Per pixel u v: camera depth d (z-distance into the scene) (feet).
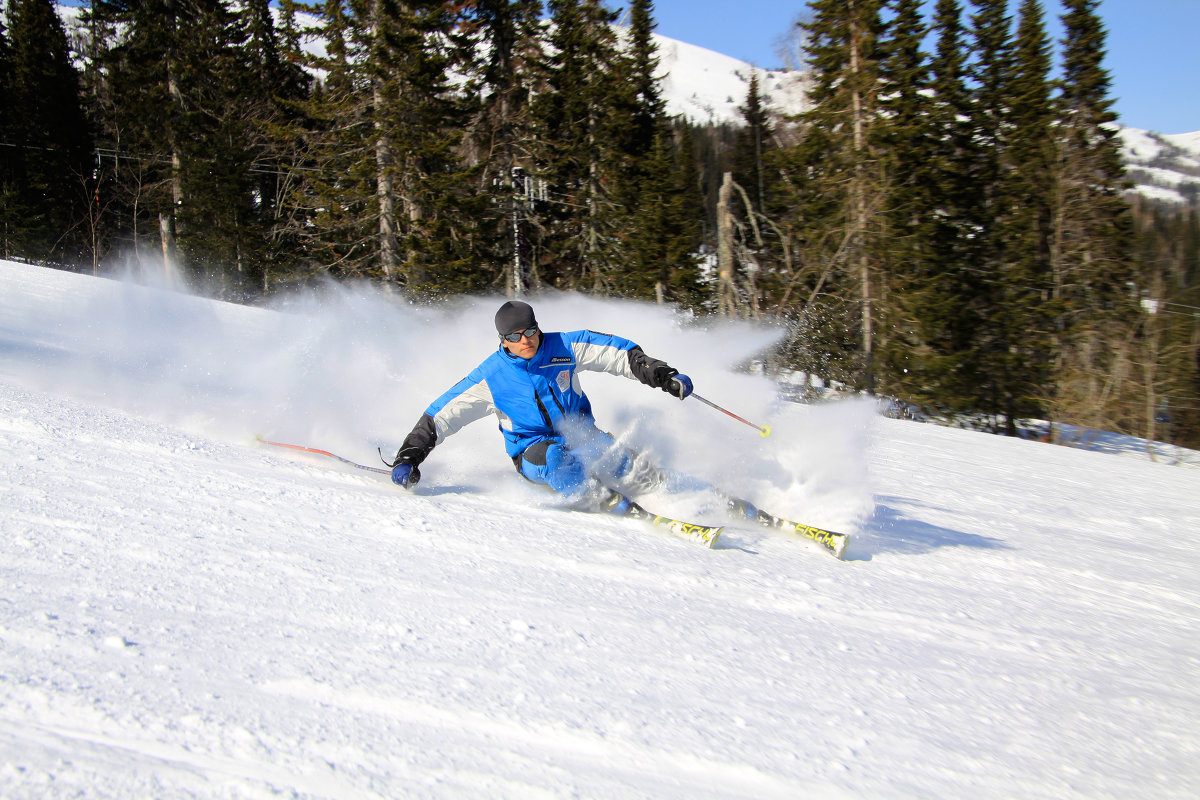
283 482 10.62
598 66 103.14
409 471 11.33
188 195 103.71
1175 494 25.76
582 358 12.25
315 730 4.75
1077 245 95.20
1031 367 86.74
